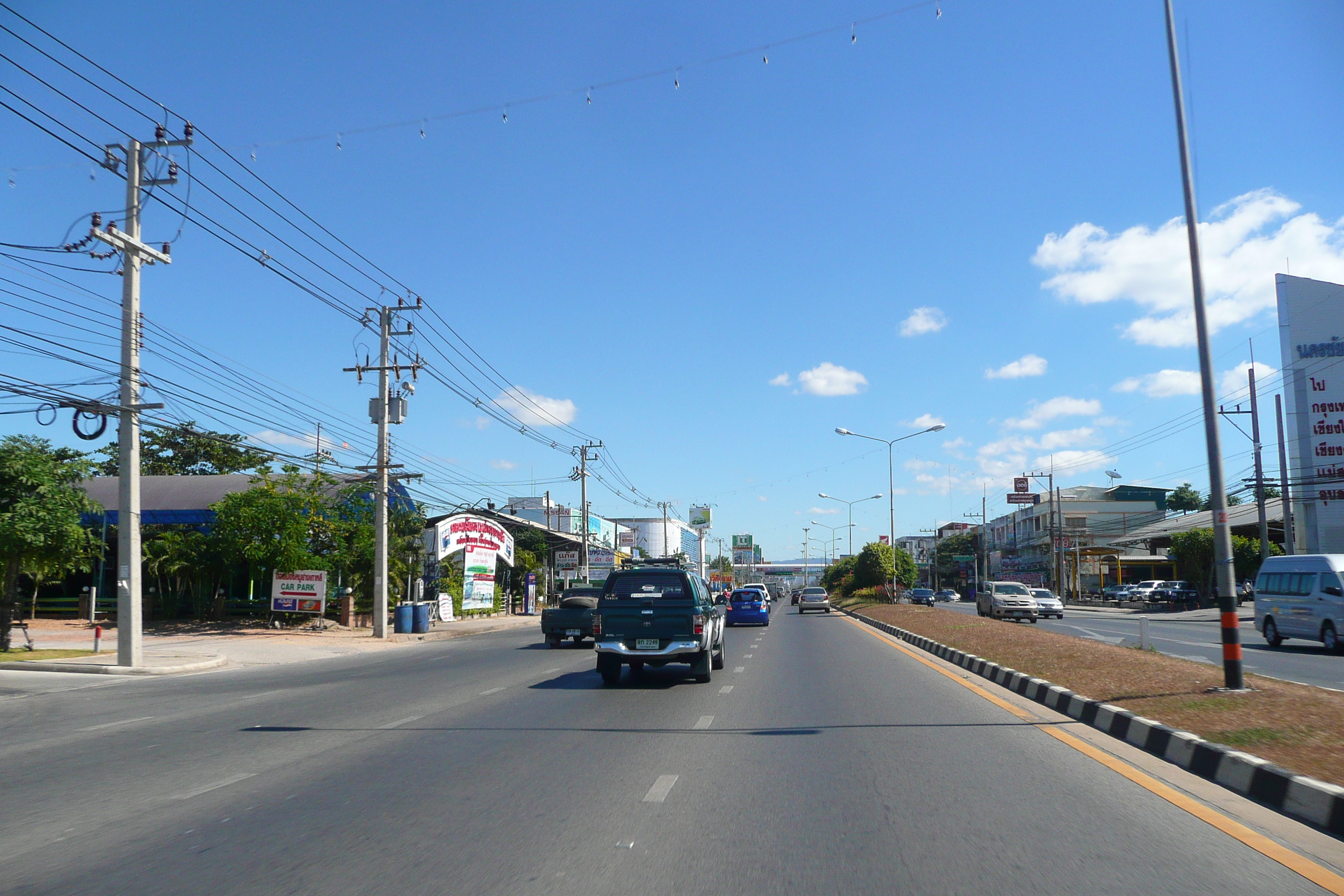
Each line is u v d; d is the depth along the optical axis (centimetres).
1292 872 564
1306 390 4847
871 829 663
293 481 3753
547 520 8938
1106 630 3359
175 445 5638
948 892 532
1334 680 1586
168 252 2231
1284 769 740
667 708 1321
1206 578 5781
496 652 2584
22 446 2355
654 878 559
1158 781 809
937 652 2236
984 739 1031
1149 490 9275
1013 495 9394
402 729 1146
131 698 1600
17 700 1583
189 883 554
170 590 3922
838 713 1246
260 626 3675
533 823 686
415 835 655
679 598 1666
